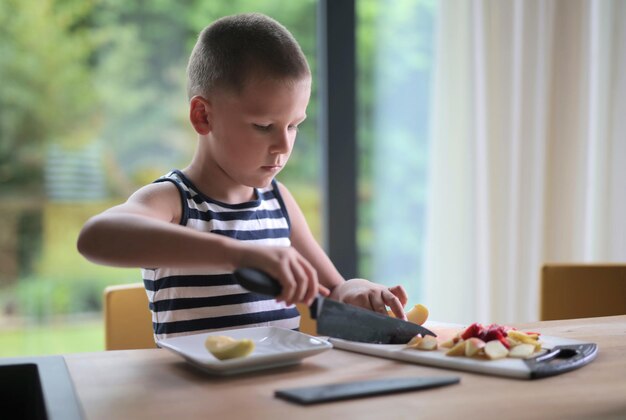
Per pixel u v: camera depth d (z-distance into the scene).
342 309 0.86
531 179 2.34
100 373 0.79
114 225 0.88
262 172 1.17
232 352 0.79
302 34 2.36
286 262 0.81
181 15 2.31
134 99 2.28
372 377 0.78
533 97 2.32
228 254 0.83
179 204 1.19
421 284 2.48
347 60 2.30
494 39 2.30
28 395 0.82
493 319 2.36
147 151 2.30
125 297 1.36
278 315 1.24
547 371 0.78
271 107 1.11
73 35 2.24
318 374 0.79
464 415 0.66
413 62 2.43
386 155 2.43
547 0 2.30
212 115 1.17
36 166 2.23
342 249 2.33
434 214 2.38
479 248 2.33
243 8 2.35
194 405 0.69
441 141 2.36
